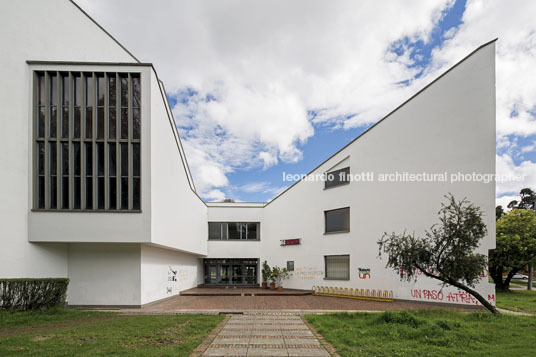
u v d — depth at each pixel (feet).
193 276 89.15
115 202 47.65
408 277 38.50
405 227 55.57
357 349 23.63
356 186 65.10
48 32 50.70
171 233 59.11
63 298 42.34
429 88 54.34
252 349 23.85
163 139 54.70
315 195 75.77
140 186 47.85
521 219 83.46
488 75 47.93
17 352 21.86
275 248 89.45
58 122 48.01
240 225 100.78
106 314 40.78
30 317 35.86
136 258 50.52
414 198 54.80
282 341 26.30
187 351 22.74
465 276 35.09
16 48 46.16
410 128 56.49
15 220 44.04
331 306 51.13
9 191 43.65
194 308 48.80
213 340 26.48
